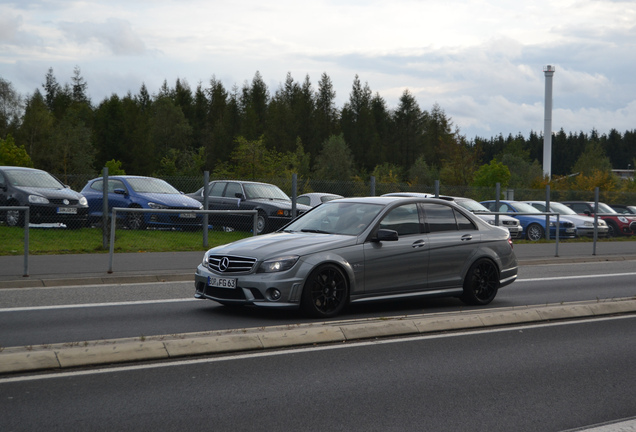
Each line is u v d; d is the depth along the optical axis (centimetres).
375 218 927
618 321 886
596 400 533
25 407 487
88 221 1753
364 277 891
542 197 2888
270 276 830
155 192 1952
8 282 1106
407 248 934
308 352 677
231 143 11406
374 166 11881
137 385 548
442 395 539
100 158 10181
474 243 1006
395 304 1009
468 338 762
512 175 8800
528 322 866
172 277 1245
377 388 556
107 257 1438
